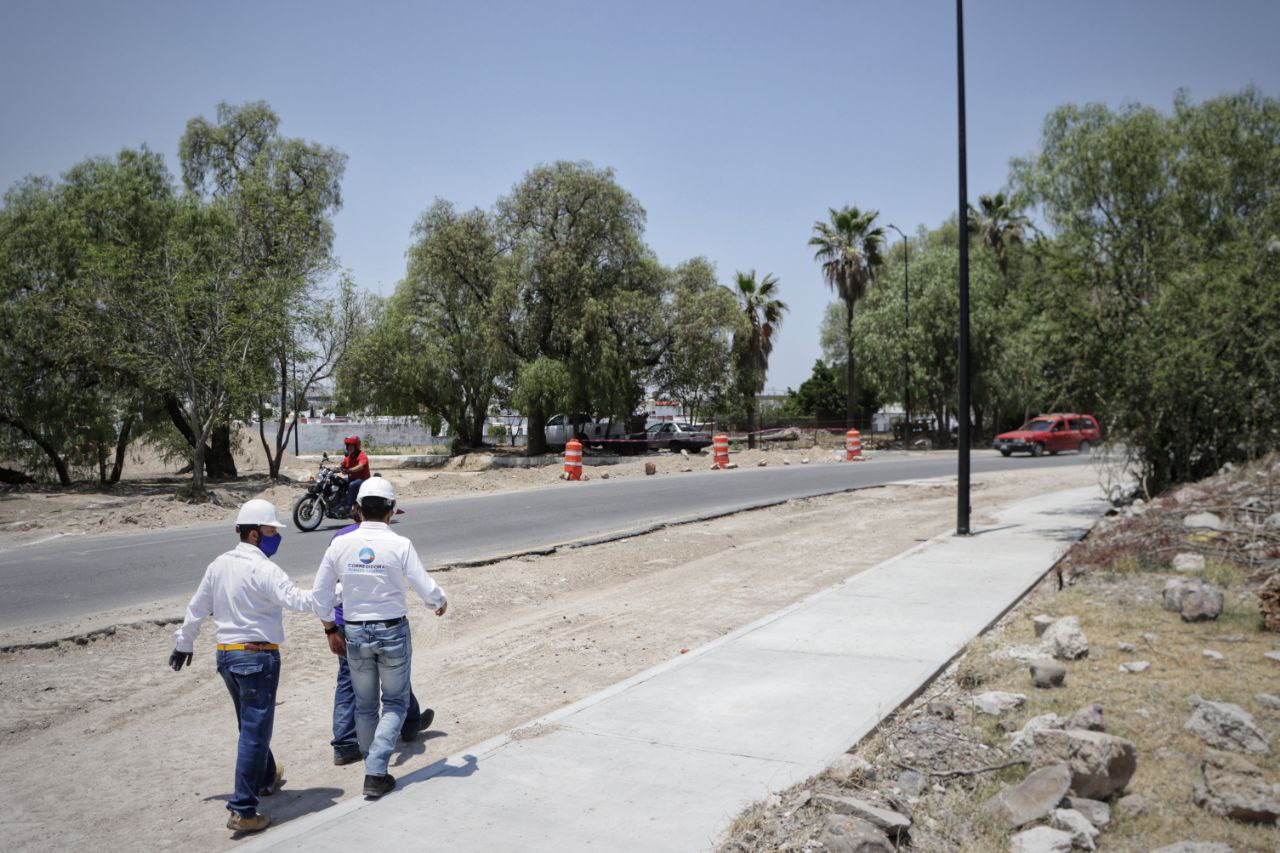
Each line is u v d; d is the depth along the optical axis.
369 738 5.34
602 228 44.09
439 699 6.95
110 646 8.69
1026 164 20.58
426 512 18.95
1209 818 4.26
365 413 46.44
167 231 28.98
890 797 4.53
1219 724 5.06
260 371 26.95
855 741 5.40
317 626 9.43
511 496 22.25
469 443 48.81
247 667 4.79
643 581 11.91
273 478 29.25
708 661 7.28
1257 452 14.38
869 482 25.14
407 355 43.56
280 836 4.30
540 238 43.78
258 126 36.47
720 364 44.06
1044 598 9.54
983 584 10.23
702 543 14.95
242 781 4.68
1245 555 9.81
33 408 29.38
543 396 42.22
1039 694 6.09
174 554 13.86
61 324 27.02
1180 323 14.38
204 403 24.50
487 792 4.77
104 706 7.00
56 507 24.36
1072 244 16.86
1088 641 7.33
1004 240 53.88
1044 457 37.19
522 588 11.35
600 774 4.98
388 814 4.53
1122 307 15.03
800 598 10.45
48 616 9.87
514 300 43.03
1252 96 24.81
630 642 8.59
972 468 30.44
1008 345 46.75
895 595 9.74
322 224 35.62
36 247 29.00
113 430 31.50
